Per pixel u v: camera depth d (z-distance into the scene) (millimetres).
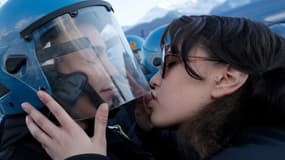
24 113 1062
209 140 972
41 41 1040
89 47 1083
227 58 972
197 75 1011
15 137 1046
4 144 1057
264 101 957
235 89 982
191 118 1052
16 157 1009
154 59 2707
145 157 1334
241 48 973
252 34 1000
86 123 1104
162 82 1110
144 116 1459
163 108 1105
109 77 1107
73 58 1052
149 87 1270
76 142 942
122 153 1270
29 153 1016
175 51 1066
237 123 967
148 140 1499
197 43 1012
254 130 958
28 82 1043
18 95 1052
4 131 1078
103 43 1136
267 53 990
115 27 1229
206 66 1008
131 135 1529
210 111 997
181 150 1106
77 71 1047
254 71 963
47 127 974
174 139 1359
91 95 1053
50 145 962
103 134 994
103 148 968
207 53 1002
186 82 1055
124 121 1579
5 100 1075
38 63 1039
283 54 1002
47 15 1039
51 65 1040
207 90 1023
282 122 967
